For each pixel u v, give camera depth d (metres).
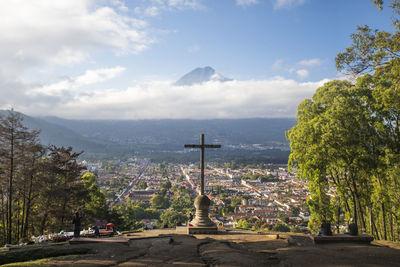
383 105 22.53
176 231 20.17
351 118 22.66
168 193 161.38
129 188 186.88
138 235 18.53
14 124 29.12
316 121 24.45
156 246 12.45
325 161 25.00
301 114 29.36
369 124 23.44
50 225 29.80
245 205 126.12
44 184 30.88
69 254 10.81
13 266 8.66
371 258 10.18
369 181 26.14
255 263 9.55
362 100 24.03
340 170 26.95
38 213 29.98
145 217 105.62
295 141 26.77
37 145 30.61
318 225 32.25
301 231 77.00
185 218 93.44
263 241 14.49
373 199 24.78
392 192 23.66
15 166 29.36
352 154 23.09
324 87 27.81
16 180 28.98
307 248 11.97
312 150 24.14
